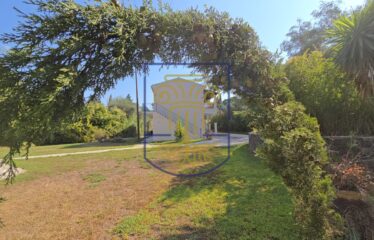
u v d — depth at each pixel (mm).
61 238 2939
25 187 5305
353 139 3771
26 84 1398
